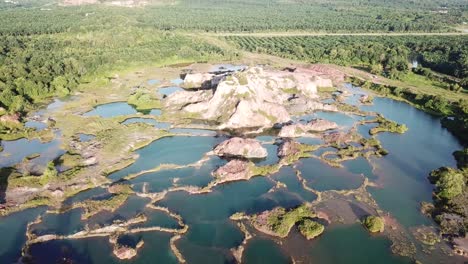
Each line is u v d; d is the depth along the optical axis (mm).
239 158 152625
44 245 106812
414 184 140250
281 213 118062
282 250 106938
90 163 144625
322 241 110500
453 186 131375
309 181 138625
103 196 126938
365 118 197875
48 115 188250
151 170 142250
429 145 172625
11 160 147000
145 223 116062
